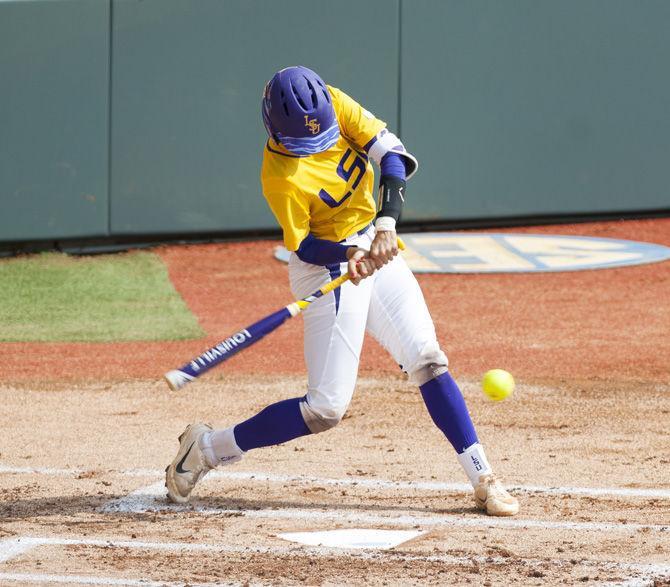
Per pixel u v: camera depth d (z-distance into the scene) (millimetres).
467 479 19953
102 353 34875
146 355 34500
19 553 15375
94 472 20828
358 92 51062
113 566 14719
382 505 18125
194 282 46344
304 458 21750
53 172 50750
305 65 50938
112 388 29734
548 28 51469
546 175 52562
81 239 51406
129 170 51344
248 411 26812
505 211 52594
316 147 15859
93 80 50500
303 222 16344
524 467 20828
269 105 15664
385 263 16188
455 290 43188
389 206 16297
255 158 52000
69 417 26250
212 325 39250
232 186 52062
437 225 53562
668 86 52438
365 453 22172
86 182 51031
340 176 16312
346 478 20109
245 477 20203
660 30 52000
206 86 51219
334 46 50844
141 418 26125
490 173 52312
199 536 16250
